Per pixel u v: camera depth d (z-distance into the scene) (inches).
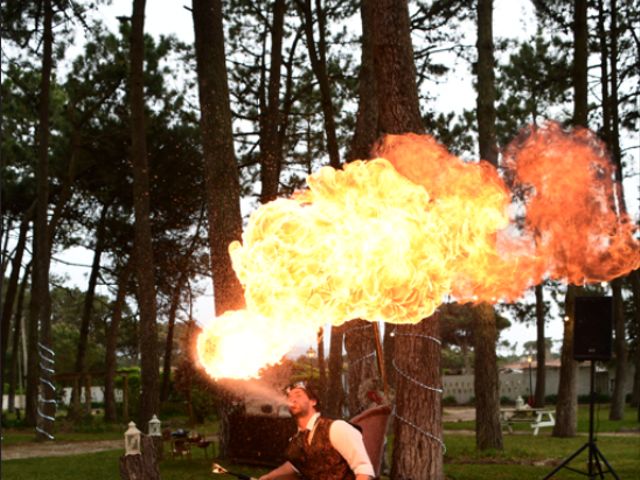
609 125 1085.1
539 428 1055.0
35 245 1326.3
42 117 1090.7
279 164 1067.3
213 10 661.9
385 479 501.7
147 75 1353.3
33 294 1328.7
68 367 2551.7
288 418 571.8
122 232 1508.4
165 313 1605.6
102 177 1445.6
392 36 450.6
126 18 772.0
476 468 567.8
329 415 733.9
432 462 426.9
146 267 744.3
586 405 1764.3
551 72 1191.6
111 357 1451.8
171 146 1395.2
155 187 1411.2
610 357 449.4
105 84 1379.2
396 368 436.5
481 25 756.6
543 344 1496.1
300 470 224.7
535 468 562.9
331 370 741.9
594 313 453.4
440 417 433.7
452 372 2253.9
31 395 1315.2
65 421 1267.2
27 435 1147.3
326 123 845.8
